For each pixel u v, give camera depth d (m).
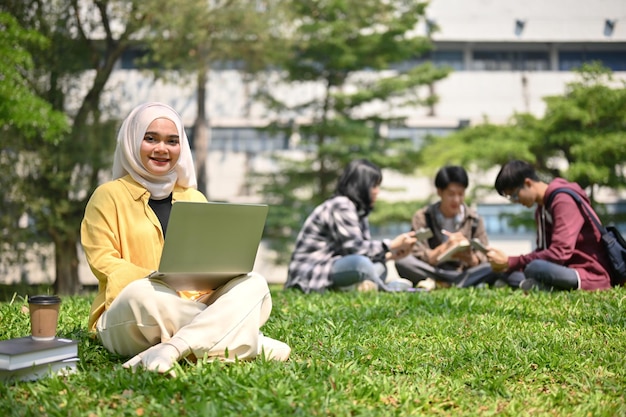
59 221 15.24
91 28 16.59
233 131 25.53
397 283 6.61
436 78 21.08
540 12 25.66
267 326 4.23
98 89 16.58
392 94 21.31
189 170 3.85
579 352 3.73
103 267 3.44
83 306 5.07
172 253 3.09
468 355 3.63
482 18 25.61
